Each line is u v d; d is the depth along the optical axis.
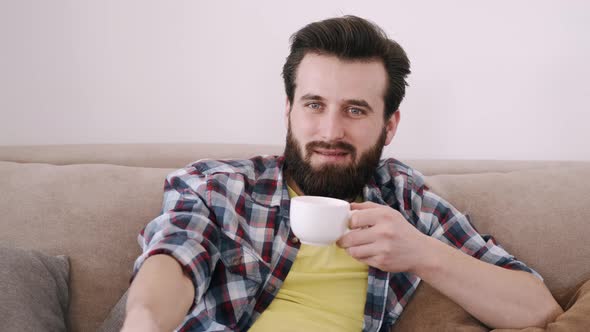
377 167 1.29
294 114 1.15
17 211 1.14
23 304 0.97
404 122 1.83
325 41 1.11
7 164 1.25
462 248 1.16
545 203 1.28
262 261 1.07
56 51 1.69
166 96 1.75
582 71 1.82
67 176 1.22
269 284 1.07
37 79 1.69
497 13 1.81
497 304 0.96
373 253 0.92
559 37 1.82
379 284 1.10
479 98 1.83
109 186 1.21
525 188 1.31
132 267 1.14
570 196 1.29
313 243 0.85
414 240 0.93
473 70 1.82
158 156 1.42
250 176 1.18
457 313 1.02
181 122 1.77
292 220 0.85
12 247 1.04
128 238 1.16
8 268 0.99
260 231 1.11
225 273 1.04
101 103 1.72
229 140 1.79
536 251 1.21
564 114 1.84
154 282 0.74
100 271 1.12
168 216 0.99
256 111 1.79
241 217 1.10
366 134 1.14
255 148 1.49
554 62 1.82
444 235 1.18
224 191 1.09
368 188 1.23
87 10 1.69
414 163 1.50
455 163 1.51
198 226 0.98
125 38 1.72
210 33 1.76
